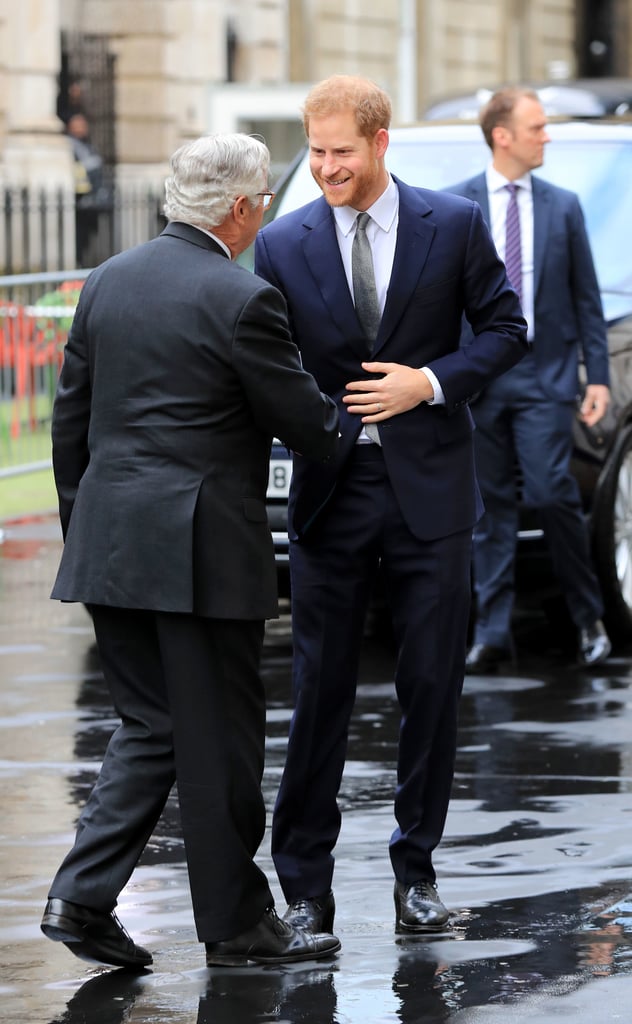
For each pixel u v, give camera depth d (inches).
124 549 409.4
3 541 1038.4
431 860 458.9
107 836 415.5
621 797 559.2
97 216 1913.1
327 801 447.8
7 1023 387.9
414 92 3006.9
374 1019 388.5
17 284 1232.8
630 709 671.8
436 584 445.4
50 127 2075.5
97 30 2400.3
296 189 820.6
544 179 790.5
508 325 450.0
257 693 423.8
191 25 2456.9
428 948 433.7
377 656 769.6
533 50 3442.4
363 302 444.5
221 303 406.6
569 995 399.9
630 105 1291.8
